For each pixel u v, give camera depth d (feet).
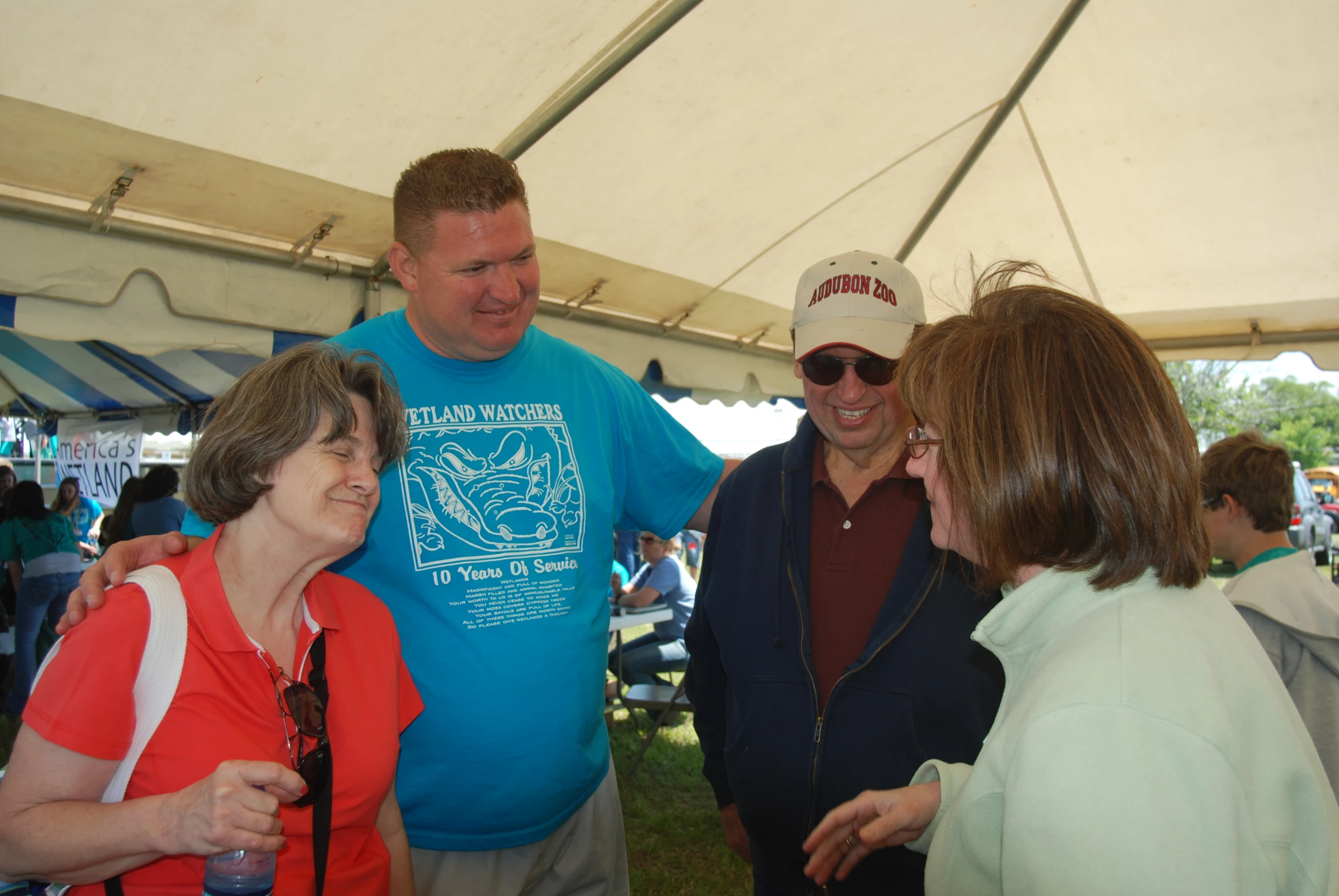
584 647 5.16
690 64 7.91
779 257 11.96
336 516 3.68
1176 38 9.09
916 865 4.60
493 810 4.81
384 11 6.07
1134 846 2.12
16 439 35.45
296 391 3.63
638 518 6.15
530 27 6.75
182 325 7.35
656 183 9.37
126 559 3.67
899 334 5.03
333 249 8.28
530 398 5.28
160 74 5.82
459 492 4.91
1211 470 7.24
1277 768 2.29
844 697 4.80
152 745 3.37
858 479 5.33
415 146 7.53
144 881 3.39
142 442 22.12
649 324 11.94
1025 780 2.34
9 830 3.13
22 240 6.25
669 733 17.15
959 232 13.16
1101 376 2.52
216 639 3.53
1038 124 10.80
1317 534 39.42
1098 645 2.43
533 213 9.12
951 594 4.74
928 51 8.95
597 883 5.62
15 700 17.04
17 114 5.67
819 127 9.59
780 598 5.18
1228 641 2.46
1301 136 9.68
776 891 5.14
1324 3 8.21
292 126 6.71
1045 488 2.51
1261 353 12.98
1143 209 11.50
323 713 3.76
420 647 4.75
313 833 3.62
